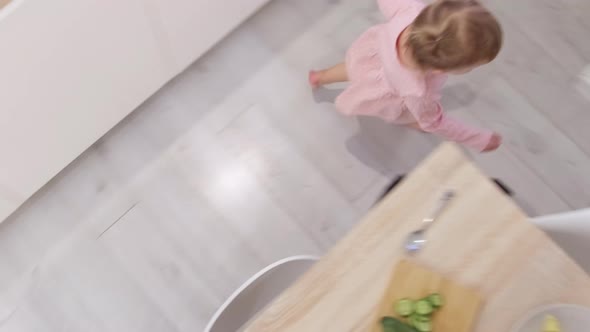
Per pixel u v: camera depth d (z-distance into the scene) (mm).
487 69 1771
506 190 1434
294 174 1673
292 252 1614
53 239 1594
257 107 1722
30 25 1061
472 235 961
